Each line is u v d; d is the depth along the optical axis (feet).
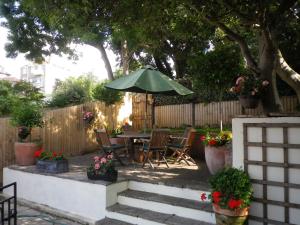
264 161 12.75
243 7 15.28
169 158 24.68
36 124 22.30
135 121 37.09
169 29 21.61
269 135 12.72
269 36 16.21
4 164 22.89
